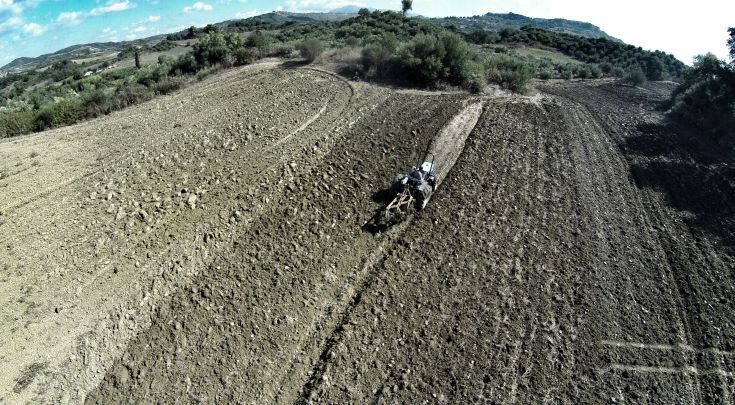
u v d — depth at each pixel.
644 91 32.69
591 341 9.77
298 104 21.44
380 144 17.56
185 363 8.86
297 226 12.66
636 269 11.98
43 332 9.16
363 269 11.60
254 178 14.66
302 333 9.82
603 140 20.52
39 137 19.50
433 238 12.77
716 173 17.52
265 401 8.47
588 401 8.54
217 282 10.63
